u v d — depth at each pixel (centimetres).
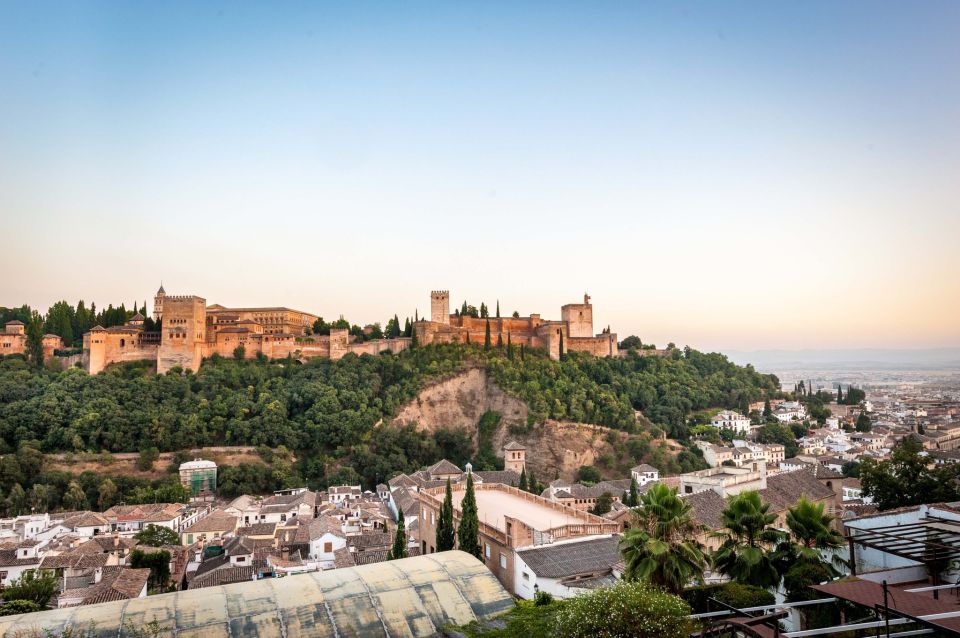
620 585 2562
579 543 5316
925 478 5794
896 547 3177
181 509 12538
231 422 16138
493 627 3641
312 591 3822
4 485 13450
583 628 2373
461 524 5734
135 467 14950
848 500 10988
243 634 3378
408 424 17788
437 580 4072
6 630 3161
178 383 17088
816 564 3641
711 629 2683
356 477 15612
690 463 16788
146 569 7862
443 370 18900
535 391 18100
